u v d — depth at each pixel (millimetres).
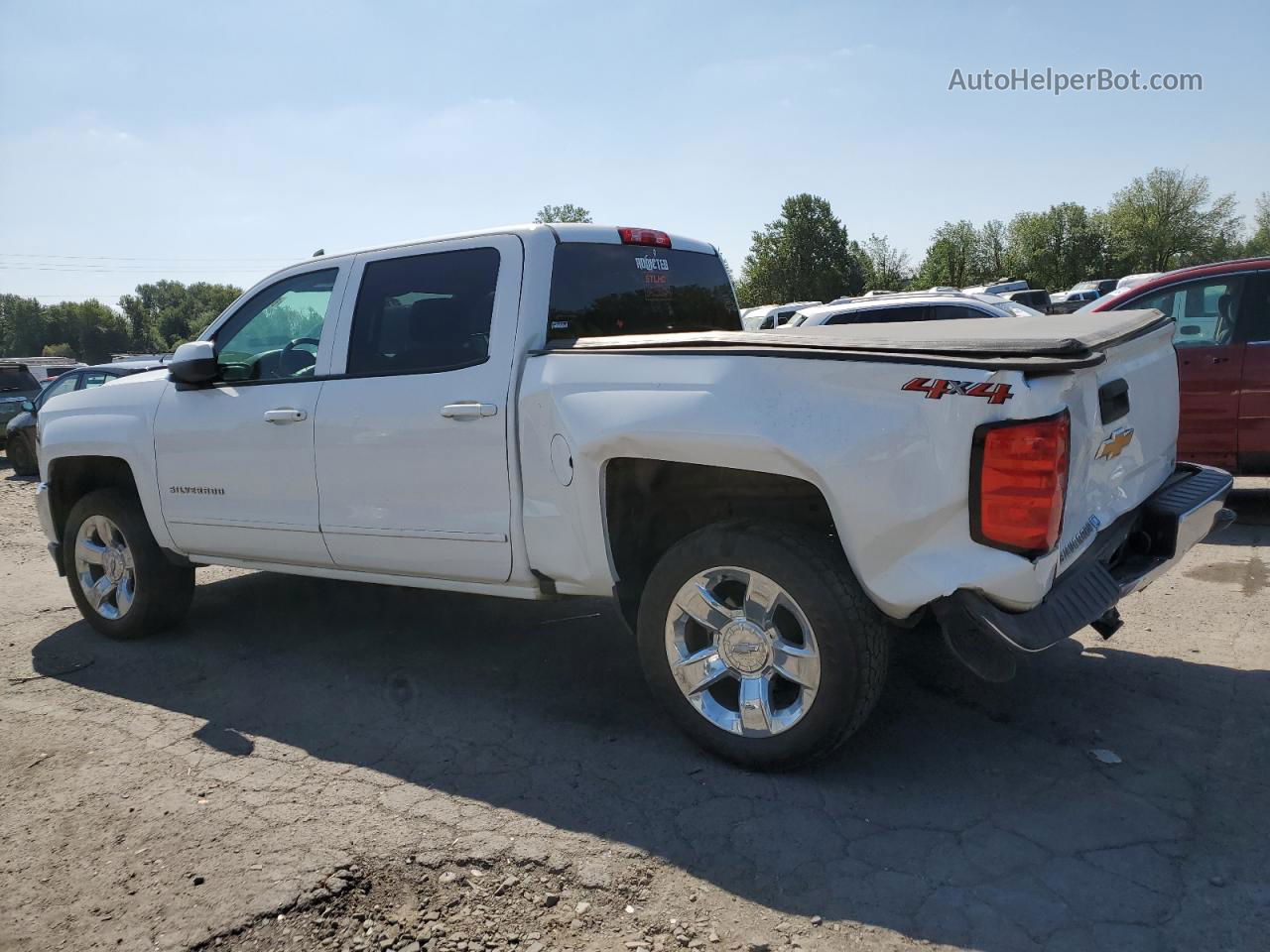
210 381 4738
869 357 2975
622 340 3574
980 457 2832
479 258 4008
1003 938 2436
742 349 3203
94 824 3180
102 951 2520
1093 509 3312
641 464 3525
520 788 3336
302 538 4453
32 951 2533
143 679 4629
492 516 3816
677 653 3475
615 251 4277
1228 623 4766
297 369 4551
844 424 2990
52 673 4773
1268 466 6703
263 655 4902
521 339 3773
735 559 3254
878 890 2660
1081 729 3635
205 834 3086
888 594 3006
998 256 78188
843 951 2416
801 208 71688
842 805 3129
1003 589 2869
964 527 2896
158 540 5039
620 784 3336
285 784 3432
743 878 2744
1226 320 6762
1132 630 4730
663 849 2908
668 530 3818
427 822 3119
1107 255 74062
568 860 2863
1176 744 3477
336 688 4402
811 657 3174
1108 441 3355
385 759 3625
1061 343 2889
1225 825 2914
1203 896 2564
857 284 73625
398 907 2656
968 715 3805
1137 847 2816
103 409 5195
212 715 4133
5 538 8984
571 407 3510
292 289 4629
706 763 3482
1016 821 2990
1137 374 3648
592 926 2549
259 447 4496
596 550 3578
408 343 4133
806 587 3123
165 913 2664
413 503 4035
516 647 4887
